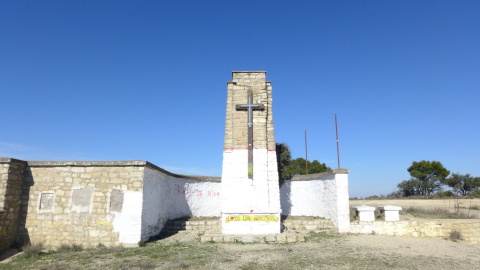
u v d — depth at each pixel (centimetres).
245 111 1445
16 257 980
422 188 4881
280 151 1875
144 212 1181
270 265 855
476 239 1408
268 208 1339
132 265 848
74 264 874
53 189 1162
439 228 1428
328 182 1538
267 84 1502
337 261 900
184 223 1463
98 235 1126
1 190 1059
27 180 1170
